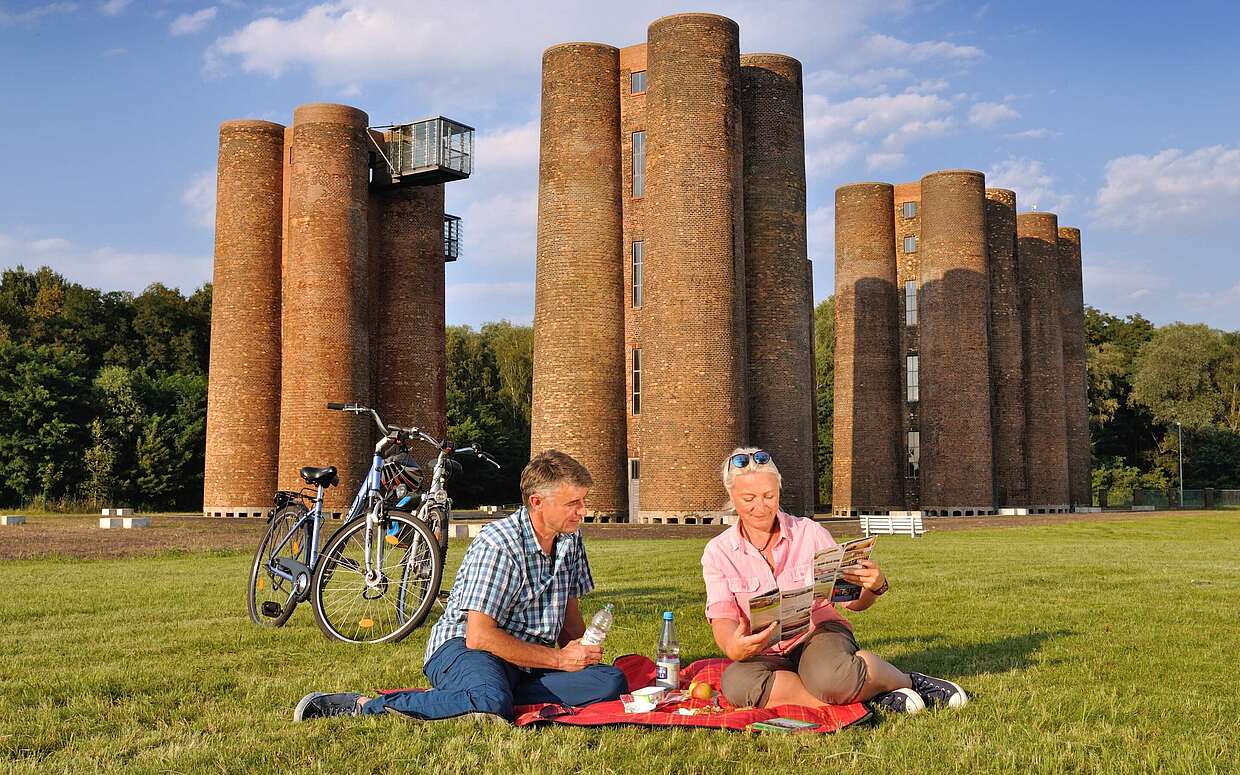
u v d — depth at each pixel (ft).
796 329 143.23
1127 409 304.91
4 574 48.03
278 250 151.84
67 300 226.38
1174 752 15.99
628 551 66.18
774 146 143.54
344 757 15.51
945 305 181.78
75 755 15.94
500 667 18.24
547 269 135.33
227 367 149.07
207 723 17.79
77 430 186.91
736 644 18.04
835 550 17.92
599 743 16.24
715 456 126.82
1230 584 42.01
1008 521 136.15
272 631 28.55
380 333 159.02
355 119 144.56
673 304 128.36
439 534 30.25
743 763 15.23
